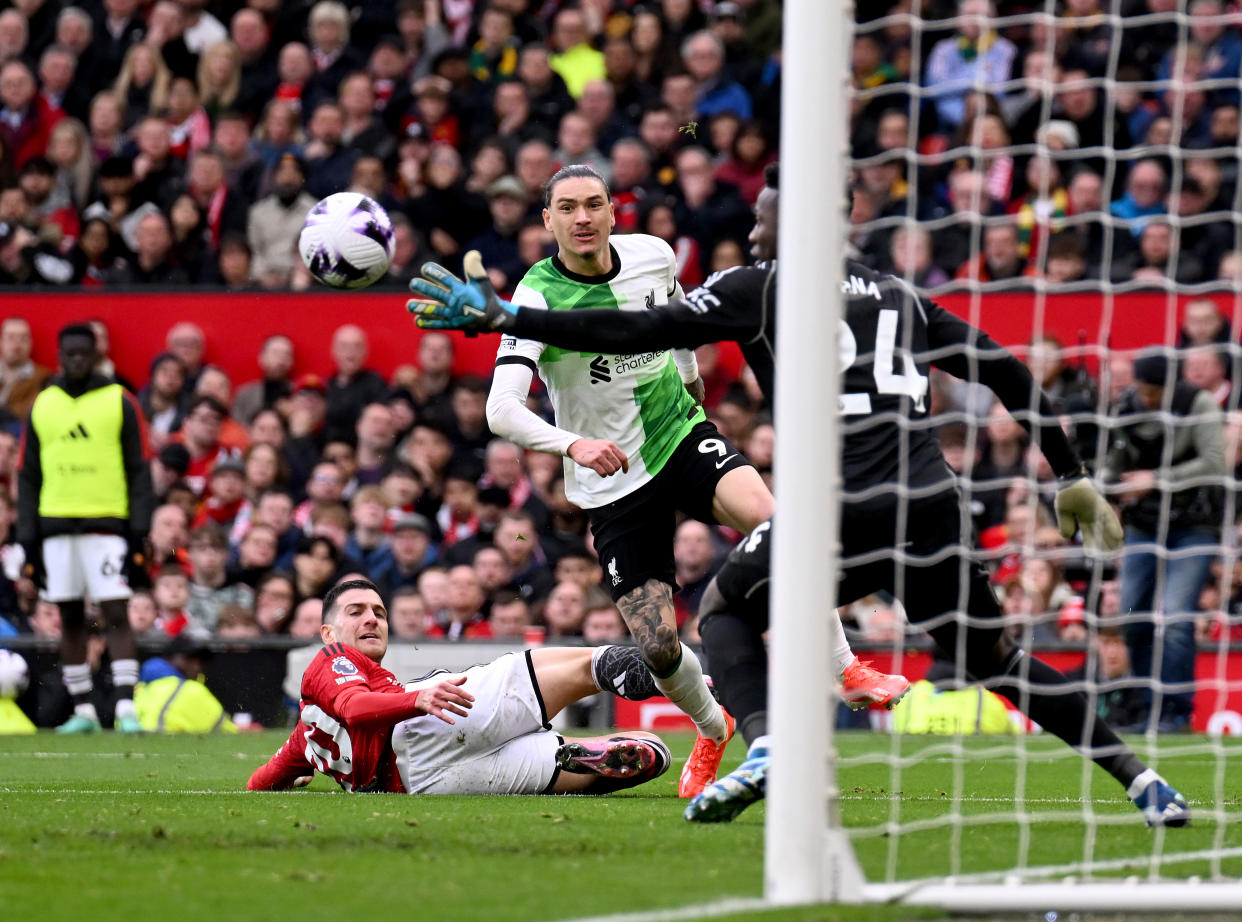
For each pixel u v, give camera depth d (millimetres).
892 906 10430
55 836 13695
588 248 17859
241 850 12820
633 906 10312
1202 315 36219
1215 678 34062
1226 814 16219
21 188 46531
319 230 18234
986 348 14539
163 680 35250
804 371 11141
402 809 16297
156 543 39406
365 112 45906
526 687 18453
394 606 36281
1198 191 40469
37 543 33750
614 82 46531
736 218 42781
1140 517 30203
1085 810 14945
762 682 14602
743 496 17344
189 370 42375
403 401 40906
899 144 42938
